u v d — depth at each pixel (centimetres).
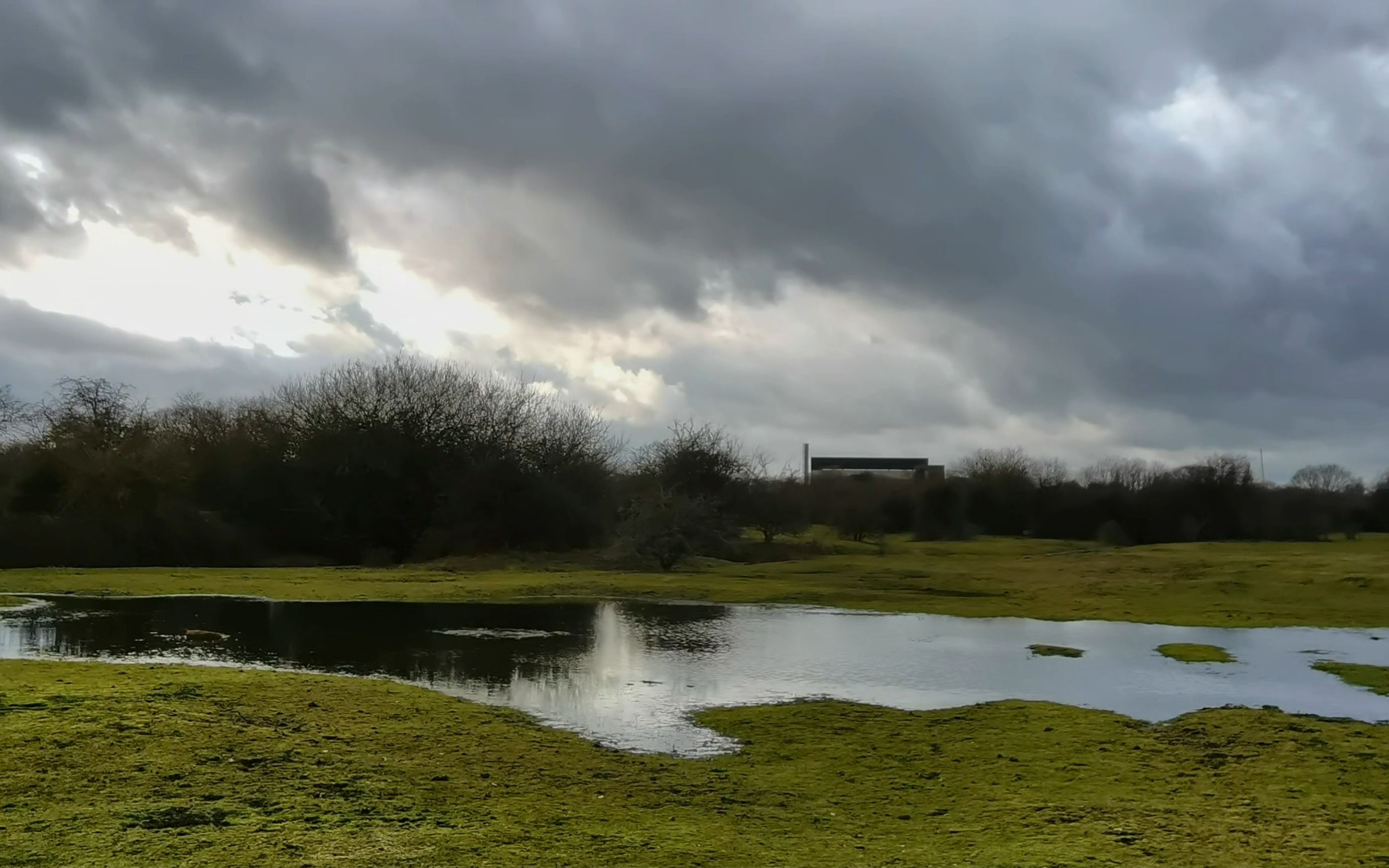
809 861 1051
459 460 6794
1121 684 2280
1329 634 3177
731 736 1719
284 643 2720
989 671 2453
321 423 6644
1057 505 9556
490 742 1576
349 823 1118
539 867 985
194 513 5934
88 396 6238
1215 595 4266
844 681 2291
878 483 10100
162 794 1192
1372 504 9488
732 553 6781
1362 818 1252
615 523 7075
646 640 2923
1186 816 1262
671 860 1030
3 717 1500
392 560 6303
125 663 2245
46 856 969
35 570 4819
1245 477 9144
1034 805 1320
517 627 3177
